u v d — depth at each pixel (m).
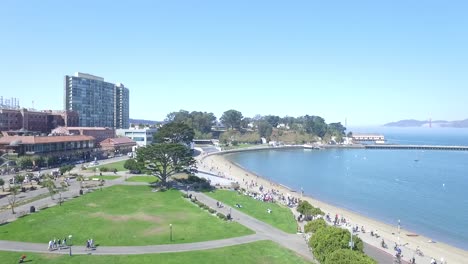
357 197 150.00
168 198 110.94
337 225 99.12
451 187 175.12
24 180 122.00
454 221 114.69
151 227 80.94
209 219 89.06
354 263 48.22
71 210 91.69
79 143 189.25
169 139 171.75
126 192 116.19
